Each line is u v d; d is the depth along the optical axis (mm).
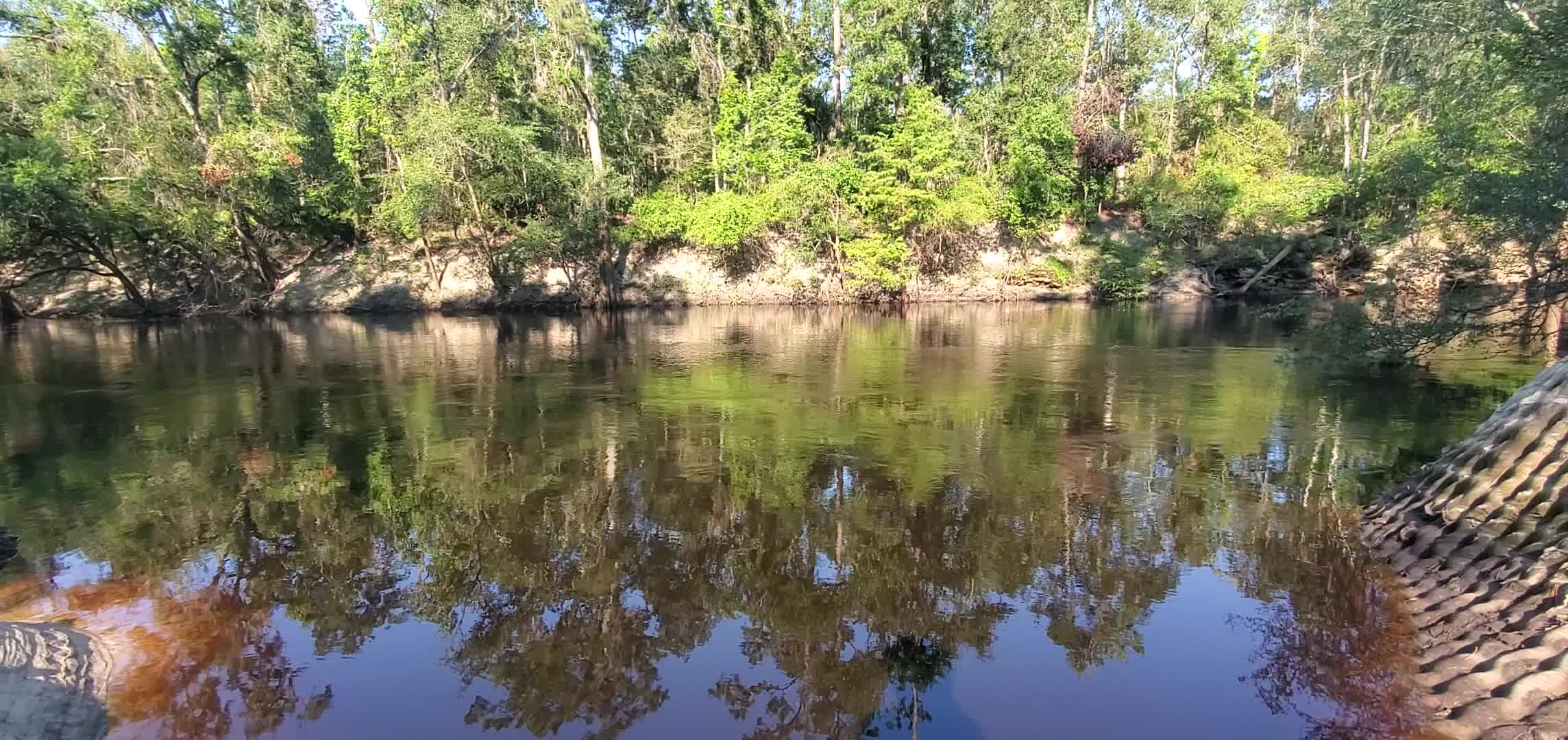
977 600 5754
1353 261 30344
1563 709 3758
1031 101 33812
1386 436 9875
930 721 4273
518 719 4348
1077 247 34562
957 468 9000
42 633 4992
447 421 11781
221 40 29594
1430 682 4352
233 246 30953
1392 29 13094
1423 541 6012
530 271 33938
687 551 6770
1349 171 28031
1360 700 4293
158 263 31297
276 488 8672
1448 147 13930
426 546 6957
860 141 34312
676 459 9555
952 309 29812
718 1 35031
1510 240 12516
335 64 37375
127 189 26422
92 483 8906
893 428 10938
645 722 4309
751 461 9414
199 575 6379
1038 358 16891
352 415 12250
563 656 5066
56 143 25031
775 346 19719
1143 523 7168
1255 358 16406
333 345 21094
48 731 4059
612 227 33500
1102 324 23531
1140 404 12094
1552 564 4816
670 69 36719
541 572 6379
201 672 4848
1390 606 5320
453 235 35031
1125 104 39531
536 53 32438
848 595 5883
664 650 5117
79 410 12844
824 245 33594
